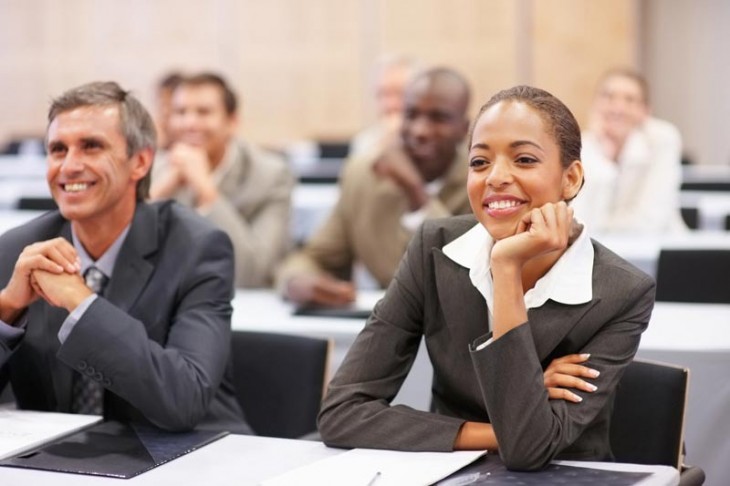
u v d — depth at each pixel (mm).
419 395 3207
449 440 2107
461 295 2217
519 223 2074
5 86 12336
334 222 4348
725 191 7781
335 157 9656
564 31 11477
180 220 2695
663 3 11758
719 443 3137
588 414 2055
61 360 2488
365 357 2289
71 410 2588
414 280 2305
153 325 2584
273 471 2031
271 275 4750
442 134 4043
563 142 2084
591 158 5926
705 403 3133
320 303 3758
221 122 4816
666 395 2348
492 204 2090
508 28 11508
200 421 2656
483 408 2205
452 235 2312
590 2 11430
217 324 2582
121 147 2564
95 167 2531
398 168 4086
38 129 12289
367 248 4250
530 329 2047
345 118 11859
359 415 2191
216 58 12000
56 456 2113
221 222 4613
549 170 2066
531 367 2006
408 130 4086
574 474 1972
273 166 4934
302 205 6895
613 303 2109
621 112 6109
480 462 2070
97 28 12125
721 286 3881
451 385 2246
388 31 11719
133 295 2594
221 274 2635
